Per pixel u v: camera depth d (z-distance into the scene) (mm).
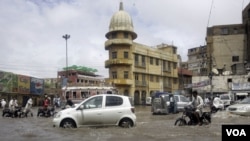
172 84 76000
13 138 11773
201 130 13805
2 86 53156
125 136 11883
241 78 54781
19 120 22516
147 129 14031
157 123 18000
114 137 11633
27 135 12586
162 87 72188
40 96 66688
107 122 14398
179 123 16156
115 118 14461
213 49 66562
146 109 44562
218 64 65688
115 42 62750
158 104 28812
